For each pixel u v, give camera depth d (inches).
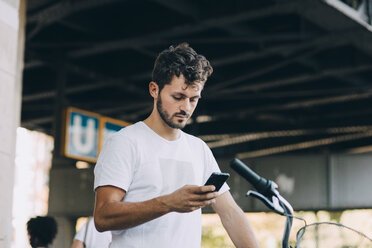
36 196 1631.4
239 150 872.9
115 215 99.0
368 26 466.0
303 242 104.7
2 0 210.4
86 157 489.4
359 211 544.7
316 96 690.2
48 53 566.9
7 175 208.5
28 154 1642.5
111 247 105.2
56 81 563.8
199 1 468.8
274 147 863.1
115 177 102.9
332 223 103.7
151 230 103.7
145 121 109.3
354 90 645.3
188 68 102.9
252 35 520.7
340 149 861.2
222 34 536.4
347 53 564.4
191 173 108.8
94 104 699.4
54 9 458.9
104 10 511.8
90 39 538.0
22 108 718.5
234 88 642.8
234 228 115.5
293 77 610.5
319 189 551.5
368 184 542.3
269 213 553.6
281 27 517.0
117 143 105.6
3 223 205.0
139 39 512.1
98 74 615.8
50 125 808.3
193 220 107.4
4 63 209.9
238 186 553.6
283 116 751.7
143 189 105.0
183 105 104.2
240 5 451.2
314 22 471.2
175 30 497.7
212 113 731.4
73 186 551.5
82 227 199.8
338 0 430.3
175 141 108.9
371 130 768.9
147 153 106.0
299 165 558.6
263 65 595.5
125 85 637.9
